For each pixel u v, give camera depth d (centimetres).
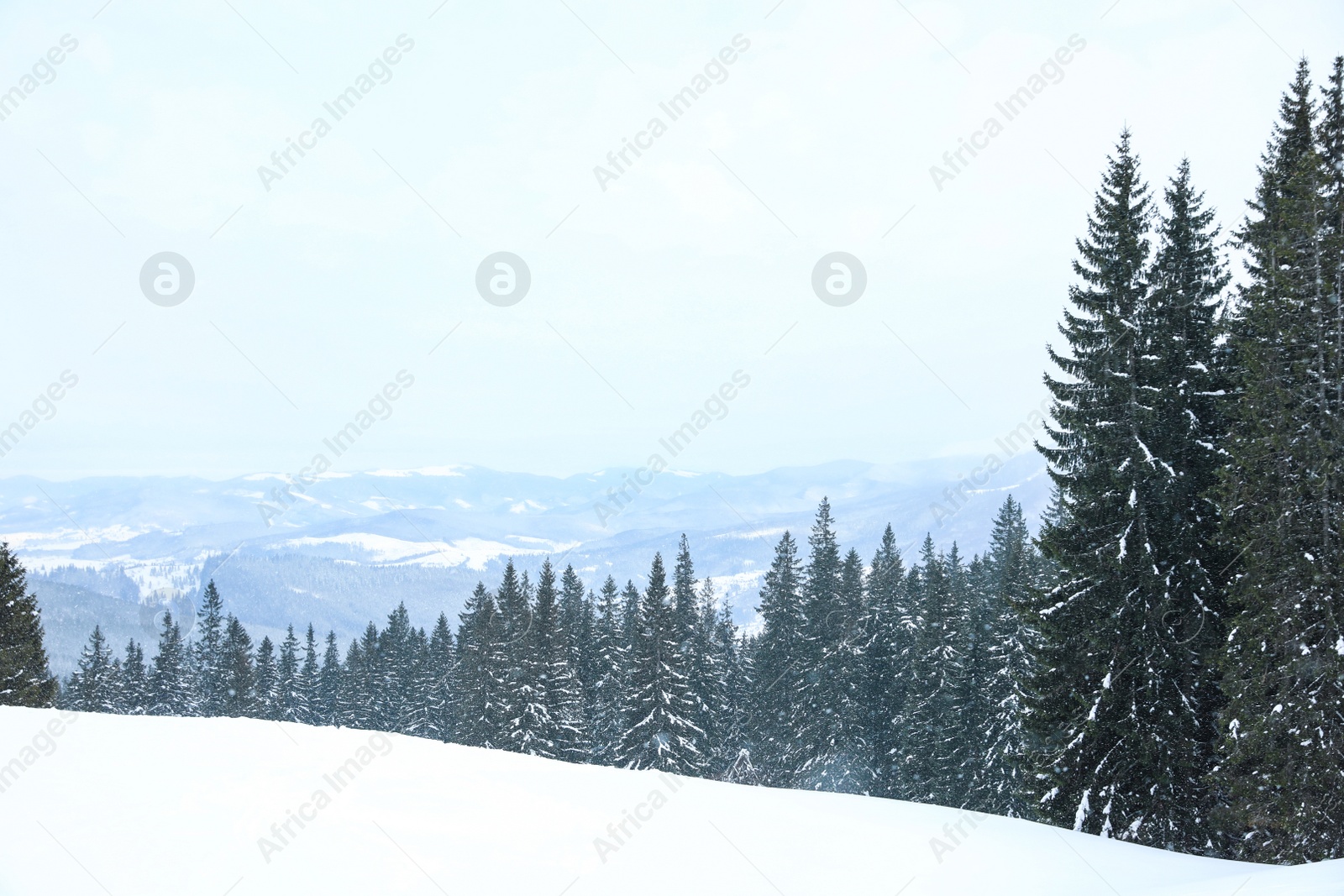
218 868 763
